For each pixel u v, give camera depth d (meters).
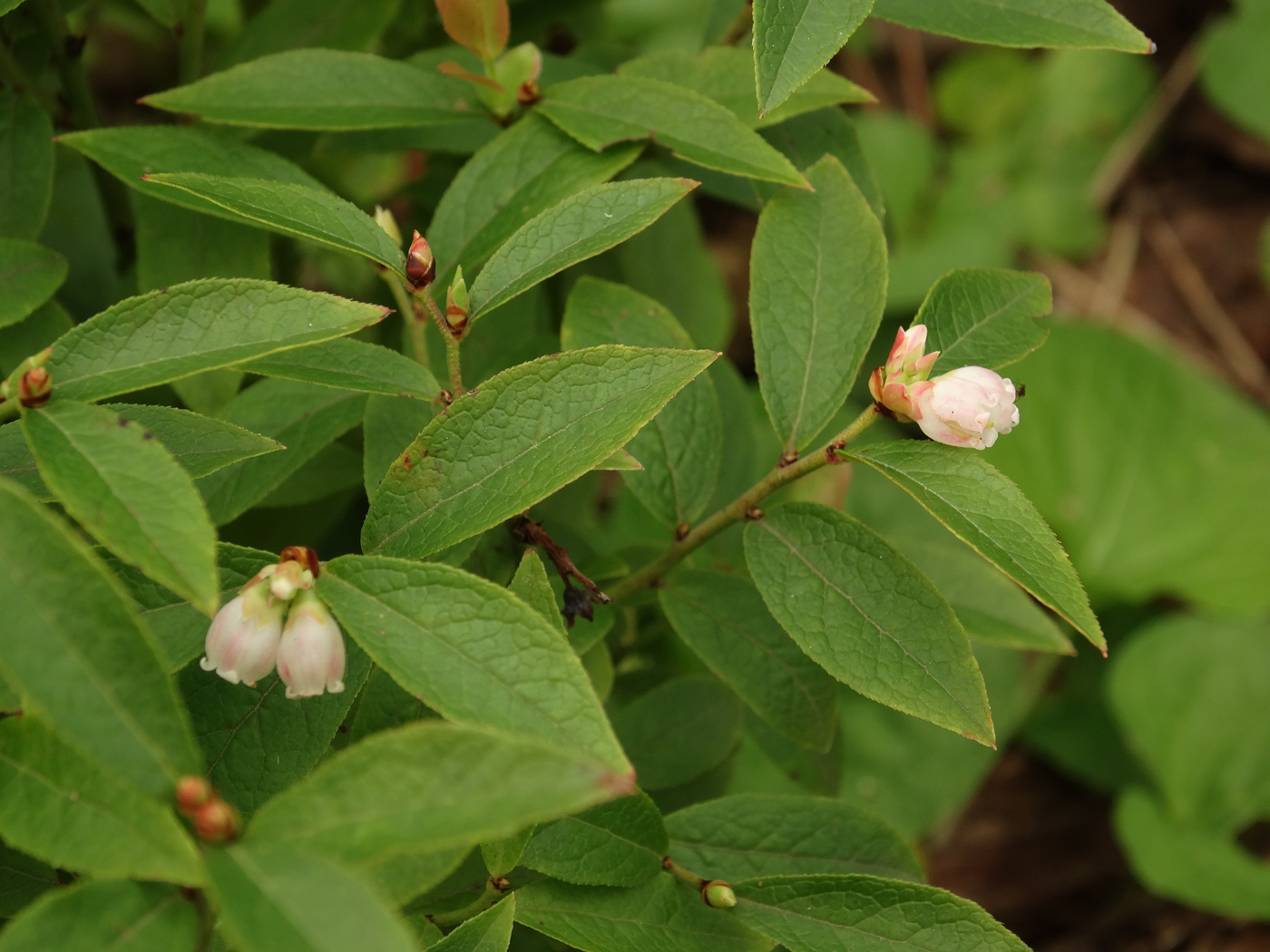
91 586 0.17
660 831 0.21
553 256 0.20
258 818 0.17
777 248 0.22
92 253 0.28
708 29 0.25
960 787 0.37
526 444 0.19
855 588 0.20
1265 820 0.42
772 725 0.22
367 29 0.26
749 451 0.26
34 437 0.18
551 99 0.23
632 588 0.23
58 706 0.17
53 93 0.25
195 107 0.23
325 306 0.19
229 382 0.23
